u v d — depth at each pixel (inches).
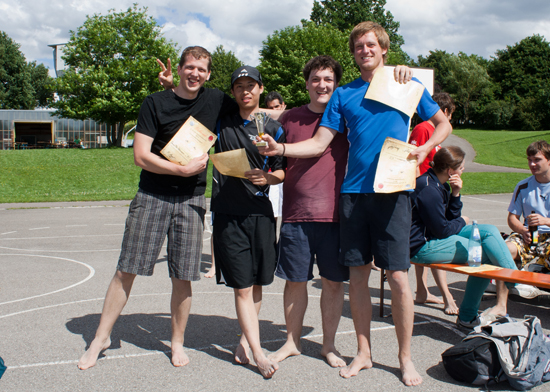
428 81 227.5
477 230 148.3
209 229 403.9
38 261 267.3
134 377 118.0
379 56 119.2
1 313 170.9
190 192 128.5
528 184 185.6
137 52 1556.3
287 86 1667.1
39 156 1001.5
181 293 127.1
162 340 145.0
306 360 129.7
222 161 117.6
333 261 126.2
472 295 150.7
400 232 114.3
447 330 154.6
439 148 164.1
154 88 1512.1
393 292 116.2
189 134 123.8
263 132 117.6
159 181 126.6
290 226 128.4
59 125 2260.1
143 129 123.8
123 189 737.0
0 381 114.5
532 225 173.3
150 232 126.2
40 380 115.4
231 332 152.9
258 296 134.9
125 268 125.6
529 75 2691.9
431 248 151.3
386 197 114.5
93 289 205.9
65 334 148.9
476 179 854.5
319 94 127.9
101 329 127.0
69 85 1483.8
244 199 122.7
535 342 115.0
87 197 634.2
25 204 579.2
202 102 129.0
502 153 1389.0
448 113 181.8
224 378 117.9
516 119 2472.9
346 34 1849.2
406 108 114.4
